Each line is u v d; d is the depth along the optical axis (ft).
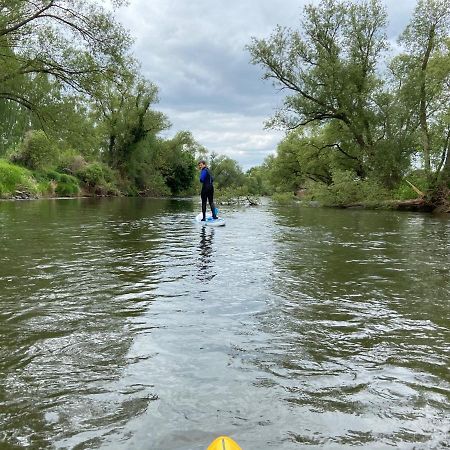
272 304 17.11
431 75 79.56
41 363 11.33
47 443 7.98
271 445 8.00
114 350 12.25
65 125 74.84
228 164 288.51
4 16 60.70
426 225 52.24
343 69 92.68
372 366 11.49
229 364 11.43
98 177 148.87
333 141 109.70
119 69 72.18
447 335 13.94
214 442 7.13
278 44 95.76
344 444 8.08
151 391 9.94
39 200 101.30
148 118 173.68
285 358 11.89
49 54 67.51
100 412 9.04
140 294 18.22
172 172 218.38
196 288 19.44
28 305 16.42
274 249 31.48
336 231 44.60
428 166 82.53
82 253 28.19
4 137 129.08
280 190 153.58
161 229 44.70
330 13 92.89
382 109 92.79
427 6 82.69
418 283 21.07
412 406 9.47
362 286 20.35
